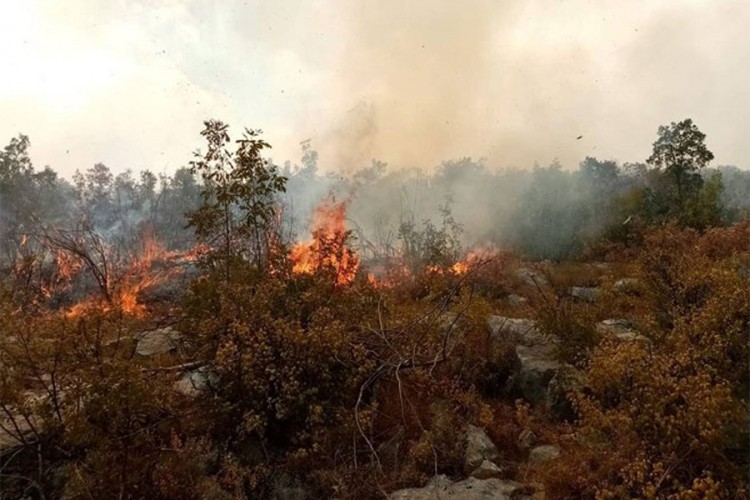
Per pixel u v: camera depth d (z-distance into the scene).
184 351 6.57
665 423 3.87
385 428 5.36
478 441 5.04
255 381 5.05
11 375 4.48
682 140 23.48
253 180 7.08
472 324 7.19
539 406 5.78
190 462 4.61
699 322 5.00
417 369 5.91
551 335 6.52
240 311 5.68
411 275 12.55
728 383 4.11
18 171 30.70
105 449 4.15
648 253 7.74
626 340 5.79
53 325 4.91
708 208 21.53
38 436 4.45
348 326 6.07
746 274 7.25
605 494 3.63
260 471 4.71
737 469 3.58
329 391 5.33
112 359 4.68
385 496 4.32
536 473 4.52
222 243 7.57
